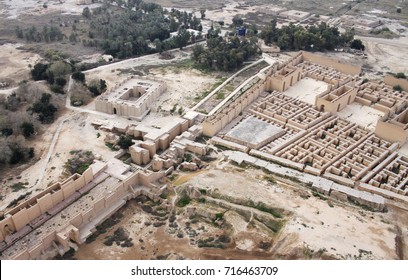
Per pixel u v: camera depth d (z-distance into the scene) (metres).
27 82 107.12
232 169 74.62
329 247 54.22
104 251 57.50
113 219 64.12
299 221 59.31
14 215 57.94
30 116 88.00
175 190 69.19
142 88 103.81
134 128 86.12
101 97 97.69
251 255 55.59
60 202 64.75
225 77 116.88
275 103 99.44
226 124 91.81
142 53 136.00
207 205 64.94
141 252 57.22
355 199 68.19
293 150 81.25
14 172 74.00
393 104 99.94
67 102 100.38
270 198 65.12
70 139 84.25
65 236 57.22
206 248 57.09
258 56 134.88
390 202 68.75
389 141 86.31
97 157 77.69
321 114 94.69
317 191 69.88
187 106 99.38
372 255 53.56
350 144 84.25
